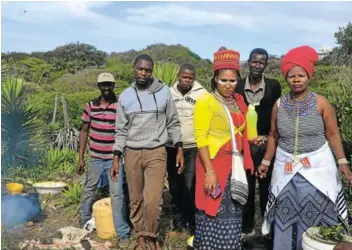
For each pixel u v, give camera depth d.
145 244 5.00
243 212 5.43
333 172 4.12
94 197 6.41
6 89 8.77
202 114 4.11
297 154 4.12
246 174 4.53
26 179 8.13
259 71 4.97
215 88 4.27
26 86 9.97
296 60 3.98
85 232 5.61
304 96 4.08
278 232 4.21
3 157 8.48
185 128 5.52
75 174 8.55
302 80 3.99
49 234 5.69
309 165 4.08
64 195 6.93
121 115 4.94
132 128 4.90
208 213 4.18
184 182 5.66
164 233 5.67
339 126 6.90
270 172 5.18
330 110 4.06
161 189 4.90
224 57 4.10
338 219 4.17
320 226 4.04
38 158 9.00
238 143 4.22
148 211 4.86
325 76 9.99
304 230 4.12
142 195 5.01
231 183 4.17
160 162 4.89
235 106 4.25
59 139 10.28
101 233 5.55
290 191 4.14
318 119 4.04
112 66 28.42
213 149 4.16
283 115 4.14
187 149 5.54
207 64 28.58
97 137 5.70
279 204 4.20
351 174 4.14
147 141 4.85
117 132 5.01
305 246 3.87
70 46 30.34
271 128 4.36
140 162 4.89
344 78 7.83
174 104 5.04
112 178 5.00
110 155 5.70
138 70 4.84
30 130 8.97
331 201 4.09
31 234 5.66
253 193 5.33
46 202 6.94
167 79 7.16
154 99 4.88
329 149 4.14
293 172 4.12
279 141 4.27
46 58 29.11
